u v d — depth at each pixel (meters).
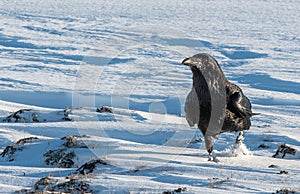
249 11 175.88
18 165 23.72
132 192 17.22
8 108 38.66
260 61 75.88
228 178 19.39
